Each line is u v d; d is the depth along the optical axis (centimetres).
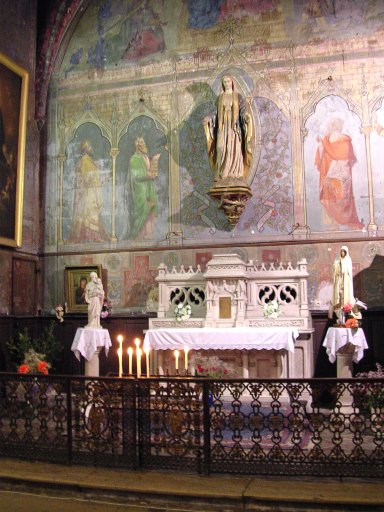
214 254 1431
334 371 1351
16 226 1478
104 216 1561
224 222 1477
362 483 710
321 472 720
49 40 1614
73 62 1623
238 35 1516
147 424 773
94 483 725
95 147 1587
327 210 1418
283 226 1440
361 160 1409
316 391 734
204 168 1504
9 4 1498
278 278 1328
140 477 744
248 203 1466
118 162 1566
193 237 1494
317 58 1458
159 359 1296
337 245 1402
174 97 1545
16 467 791
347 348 1163
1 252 1438
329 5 1464
